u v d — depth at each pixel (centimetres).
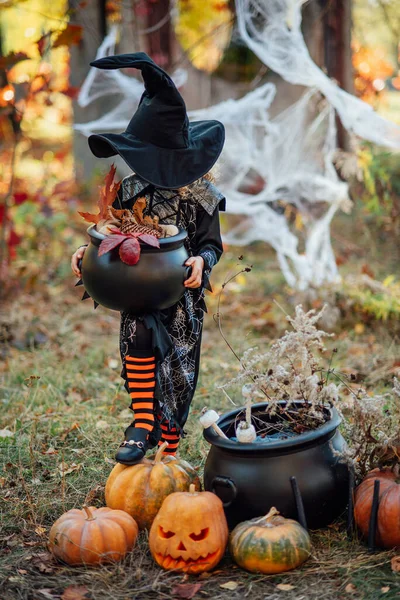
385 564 295
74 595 286
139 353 313
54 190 724
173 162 310
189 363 328
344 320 523
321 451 306
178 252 309
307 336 315
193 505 293
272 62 647
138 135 310
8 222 620
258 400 426
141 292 303
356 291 533
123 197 321
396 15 831
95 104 822
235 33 741
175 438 336
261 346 506
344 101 609
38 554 308
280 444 299
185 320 323
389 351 479
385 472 311
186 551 291
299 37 638
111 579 293
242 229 766
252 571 292
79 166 876
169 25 758
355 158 573
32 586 291
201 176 312
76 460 371
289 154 710
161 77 303
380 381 441
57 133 1120
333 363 470
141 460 317
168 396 323
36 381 458
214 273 675
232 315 571
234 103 704
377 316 509
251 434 304
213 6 802
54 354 503
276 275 653
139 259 302
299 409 321
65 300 615
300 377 315
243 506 302
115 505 313
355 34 835
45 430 402
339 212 735
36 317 555
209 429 314
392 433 329
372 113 591
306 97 670
